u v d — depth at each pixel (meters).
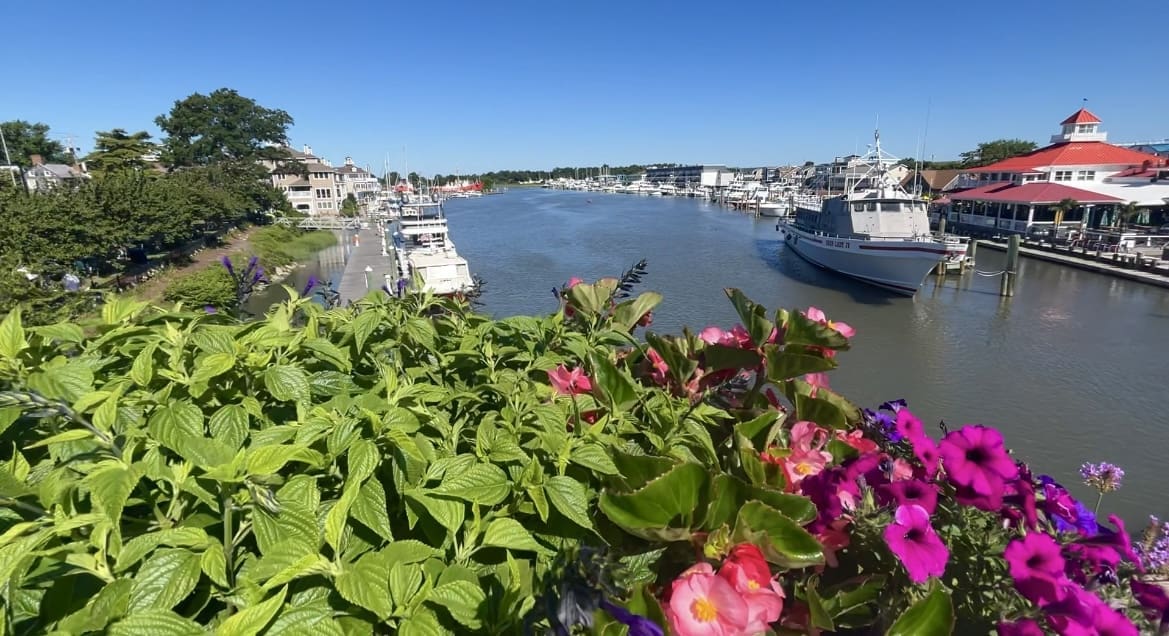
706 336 2.56
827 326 2.10
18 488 1.23
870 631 1.51
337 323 2.33
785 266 37.09
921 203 34.34
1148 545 2.18
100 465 1.22
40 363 1.73
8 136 60.38
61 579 1.12
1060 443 13.99
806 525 1.52
